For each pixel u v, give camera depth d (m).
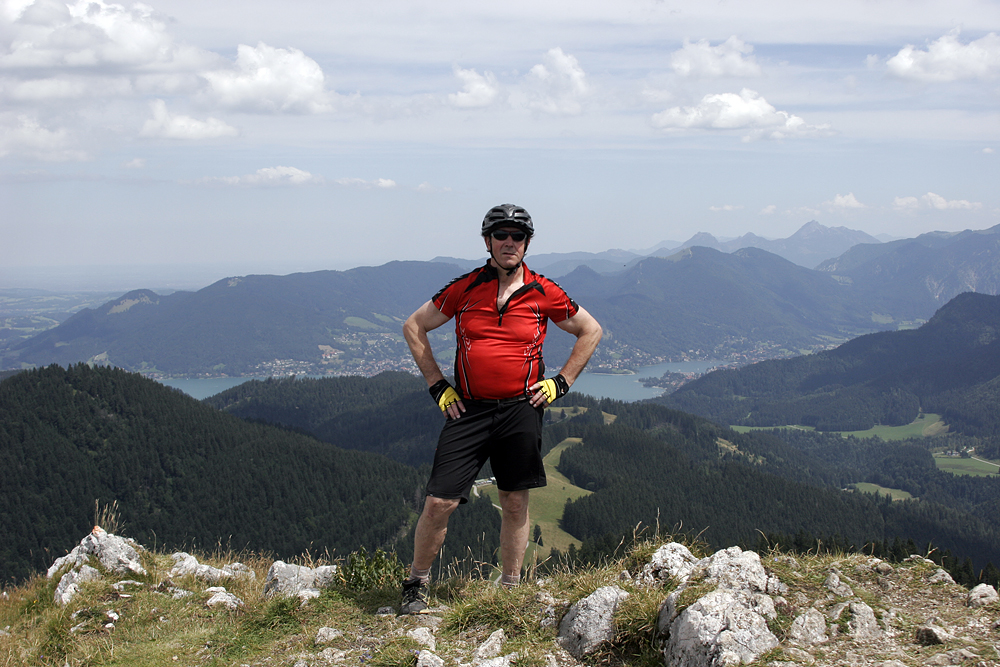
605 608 3.93
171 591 5.96
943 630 3.54
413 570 4.64
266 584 5.80
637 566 4.59
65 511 116.19
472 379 4.46
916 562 4.40
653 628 3.66
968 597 3.90
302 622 4.71
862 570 4.34
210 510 116.75
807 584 4.10
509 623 4.22
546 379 4.64
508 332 4.41
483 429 4.51
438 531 4.48
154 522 115.75
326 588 5.28
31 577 6.76
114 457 127.69
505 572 4.88
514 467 4.57
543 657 3.77
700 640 3.31
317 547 103.38
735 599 3.56
